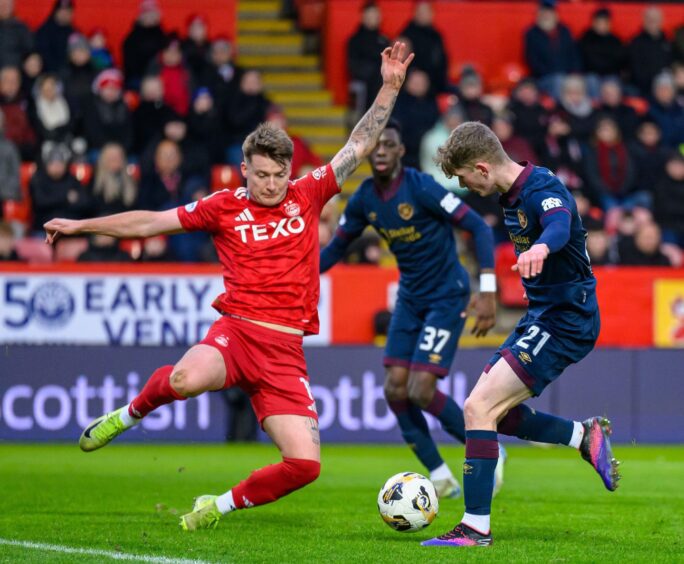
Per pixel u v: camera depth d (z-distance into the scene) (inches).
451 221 838.5
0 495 851.4
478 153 597.3
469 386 1354.6
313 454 615.5
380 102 658.2
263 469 632.4
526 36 1882.4
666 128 1818.4
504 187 604.4
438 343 845.8
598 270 1459.2
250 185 613.6
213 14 1934.1
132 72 1788.9
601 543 624.7
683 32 1925.4
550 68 1872.5
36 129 1625.2
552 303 614.9
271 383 619.8
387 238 858.1
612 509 797.2
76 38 1680.6
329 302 1421.0
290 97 1910.7
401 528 638.5
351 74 1838.1
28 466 1087.0
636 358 1395.2
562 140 1710.1
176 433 1357.0
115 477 994.7
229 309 627.8
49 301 1376.7
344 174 650.2
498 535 654.5
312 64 2000.5
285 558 558.6
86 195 1549.0
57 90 1642.5
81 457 1181.7
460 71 1925.4
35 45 1756.9
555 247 558.6
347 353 1358.3
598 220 1569.9
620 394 1390.3
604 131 1716.3
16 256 1483.8
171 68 1700.3
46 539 626.5
